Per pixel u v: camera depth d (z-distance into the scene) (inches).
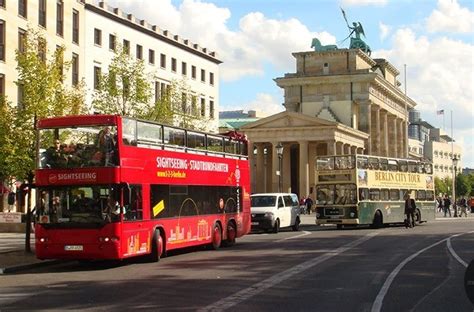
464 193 5841.5
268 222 1432.1
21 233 1406.3
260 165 3430.1
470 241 1143.0
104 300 496.1
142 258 837.8
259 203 1482.5
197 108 2363.4
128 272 703.1
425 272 672.4
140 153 786.2
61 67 1005.2
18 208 1808.6
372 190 1642.5
